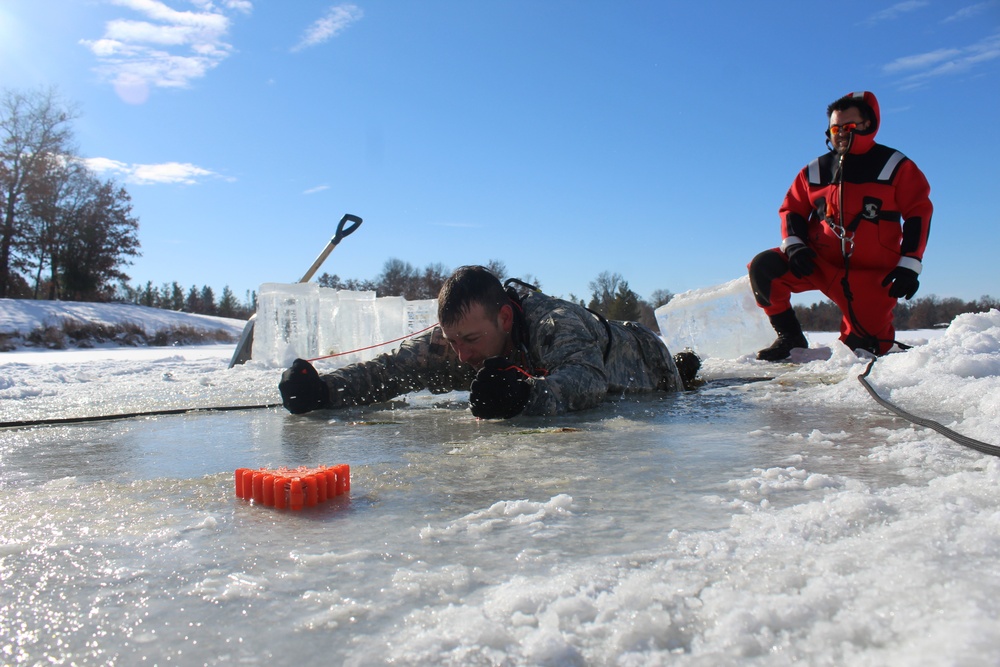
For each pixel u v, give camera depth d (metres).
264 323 6.62
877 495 1.39
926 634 0.77
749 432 2.37
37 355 13.13
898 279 4.86
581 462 1.93
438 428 2.64
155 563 1.18
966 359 3.49
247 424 2.91
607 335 3.37
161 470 1.98
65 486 1.78
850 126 4.97
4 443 2.51
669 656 0.80
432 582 1.06
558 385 2.87
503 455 2.05
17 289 37.34
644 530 1.29
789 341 5.81
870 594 0.89
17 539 1.32
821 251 5.40
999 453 1.83
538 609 0.94
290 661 0.83
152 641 0.90
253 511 1.50
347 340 6.62
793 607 0.87
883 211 5.01
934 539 1.06
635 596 0.94
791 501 1.46
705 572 1.03
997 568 0.94
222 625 0.94
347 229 6.97
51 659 0.86
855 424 2.49
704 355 6.25
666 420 2.70
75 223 38.12
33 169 36.00
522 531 1.31
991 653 0.71
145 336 23.52
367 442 2.37
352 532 1.34
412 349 3.50
